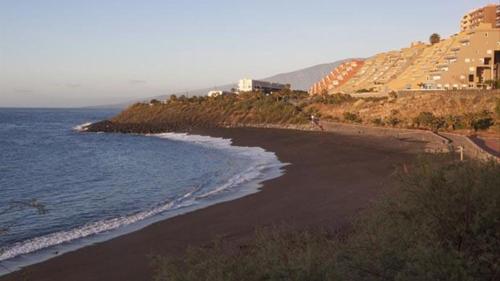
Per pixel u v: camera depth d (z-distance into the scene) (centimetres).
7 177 4347
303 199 2753
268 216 2361
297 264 559
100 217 2603
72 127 14288
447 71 10131
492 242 704
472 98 7250
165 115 12812
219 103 12381
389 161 4197
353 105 9250
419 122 6738
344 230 1505
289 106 10338
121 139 9450
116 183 3912
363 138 6281
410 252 628
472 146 4331
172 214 2572
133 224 2373
